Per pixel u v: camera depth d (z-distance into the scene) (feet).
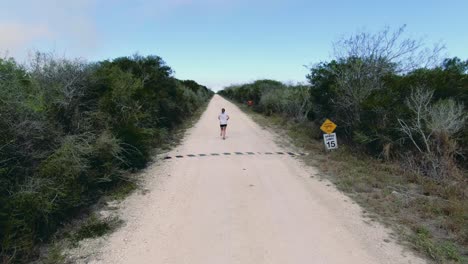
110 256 13.05
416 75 30.42
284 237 14.49
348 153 32.17
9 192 13.96
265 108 86.99
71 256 13.04
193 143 40.75
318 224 15.87
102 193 20.36
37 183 14.92
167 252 13.29
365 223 15.99
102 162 21.35
